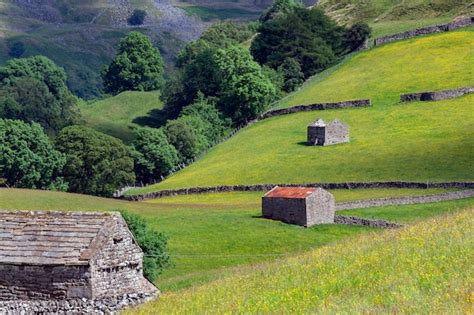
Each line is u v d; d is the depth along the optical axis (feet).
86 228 174.70
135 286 177.88
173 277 311.47
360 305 139.95
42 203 467.11
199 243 382.42
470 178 494.59
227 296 179.32
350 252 211.00
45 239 174.29
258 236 395.34
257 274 210.18
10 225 177.78
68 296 170.50
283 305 156.56
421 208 438.81
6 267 172.76
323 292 161.99
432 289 145.07
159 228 408.05
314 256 221.46
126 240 176.96
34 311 171.01
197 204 516.32
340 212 442.50
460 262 165.17
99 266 171.94
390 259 183.52
